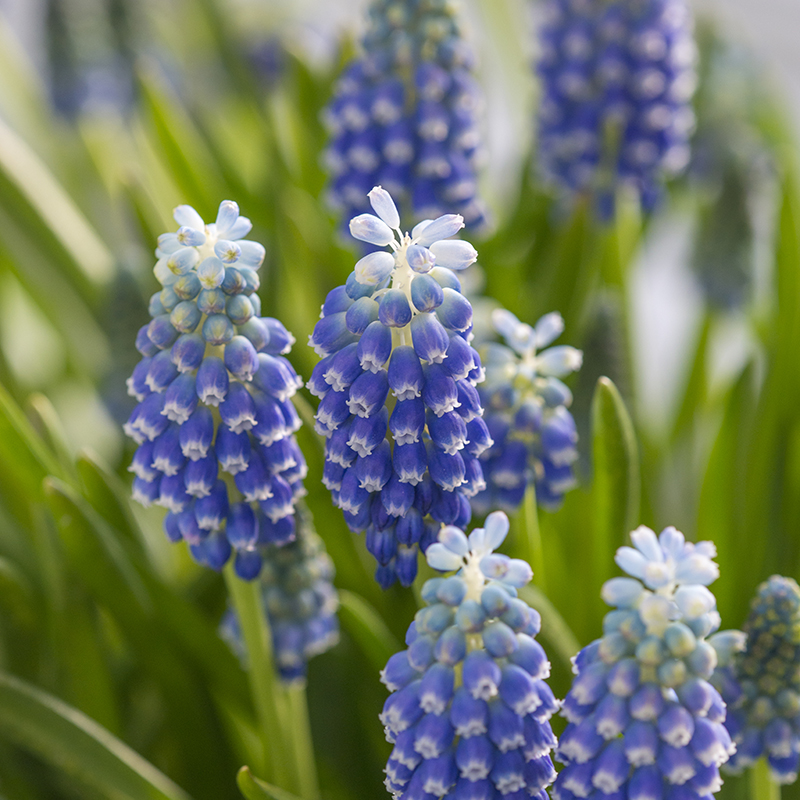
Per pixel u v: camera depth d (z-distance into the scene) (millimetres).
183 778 770
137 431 679
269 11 1599
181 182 1015
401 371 651
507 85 1303
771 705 682
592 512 757
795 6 2057
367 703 767
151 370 672
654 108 947
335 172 844
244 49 1437
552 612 718
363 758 764
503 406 716
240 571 691
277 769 717
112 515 754
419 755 649
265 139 1110
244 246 667
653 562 645
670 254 1513
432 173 800
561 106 964
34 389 1133
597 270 936
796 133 1397
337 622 759
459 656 642
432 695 643
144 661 752
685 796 649
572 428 723
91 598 755
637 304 1149
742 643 675
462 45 785
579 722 652
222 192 1047
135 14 1385
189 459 681
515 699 643
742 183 1024
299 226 912
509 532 742
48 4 1301
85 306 1036
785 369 812
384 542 667
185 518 685
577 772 653
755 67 1425
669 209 1361
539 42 971
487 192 1165
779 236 823
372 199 650
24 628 765
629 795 649
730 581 787
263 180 1097
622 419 732
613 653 645
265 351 676
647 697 644
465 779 649
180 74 1486
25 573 788
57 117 1325
